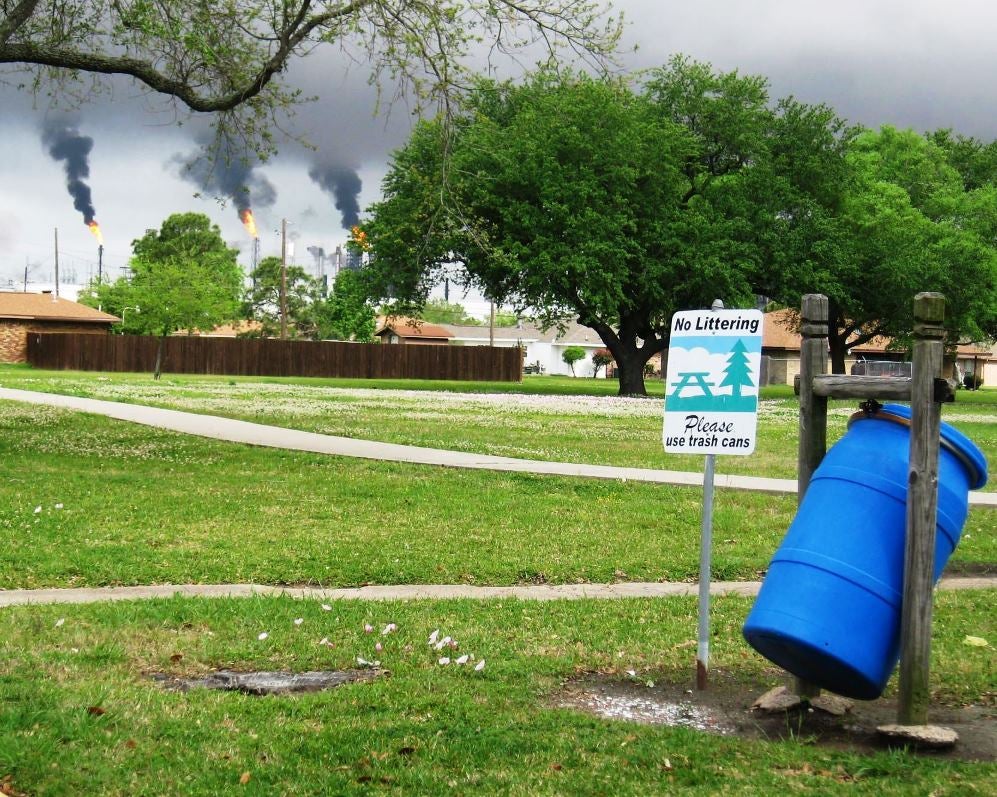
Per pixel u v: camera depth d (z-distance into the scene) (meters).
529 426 25.42
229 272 100.31
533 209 46.16
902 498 5.28
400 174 46.72
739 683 6.19
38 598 8.00
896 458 5.37
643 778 4.54
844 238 52.44
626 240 46.06
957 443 5.49
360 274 50.62
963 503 5.50
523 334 112.06
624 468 16.53
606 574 9.44
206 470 15.60
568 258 45.12
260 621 7.20
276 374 64.25
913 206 61.09
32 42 16.14
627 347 51.34
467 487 14.37
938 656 6.66
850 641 5.11
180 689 5.80
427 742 4.93
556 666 6.32
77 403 28.62
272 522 11.54
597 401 39.75
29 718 4.97
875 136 62.41
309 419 25.92
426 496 13.52
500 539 10.84
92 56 16.41
